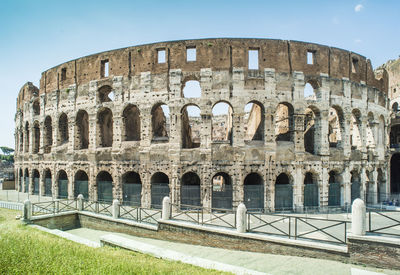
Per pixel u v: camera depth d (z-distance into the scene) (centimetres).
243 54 3541
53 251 1552
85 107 4097
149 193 3572
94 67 4075
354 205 1862
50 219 2914
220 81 3500
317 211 3525
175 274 1316
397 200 4456
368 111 4144
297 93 3572
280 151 3494
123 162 3734
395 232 2367
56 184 4412
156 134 4594
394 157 6044
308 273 1731
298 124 3566
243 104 3481
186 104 3522
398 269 1692
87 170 4012
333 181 4422
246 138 5188
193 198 3444
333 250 1872
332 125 5094
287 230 2448
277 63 3566
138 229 2673
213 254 2130
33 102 5066
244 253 2117
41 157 4694
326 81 3712
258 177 3894
